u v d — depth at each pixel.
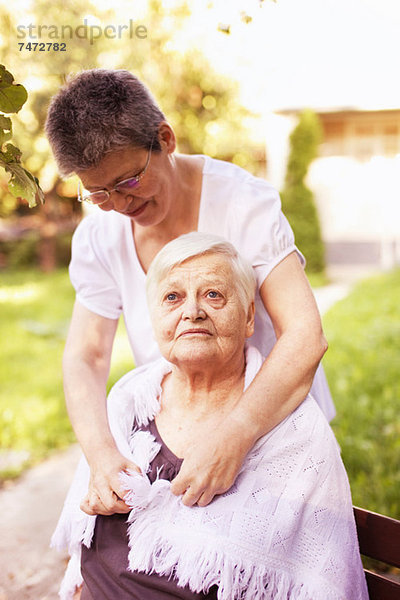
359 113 12.88
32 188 1.20
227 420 1.23
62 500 3.49
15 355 6.51
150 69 8.09
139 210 1.45
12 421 4.58
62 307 9.05
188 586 1.16
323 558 1.22
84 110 1.28
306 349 1.33
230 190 1.56
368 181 12.99
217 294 1.27
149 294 1.33
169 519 1.20
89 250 1.69
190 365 1.28
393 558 1.35
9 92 1.12
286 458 1.25
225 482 1.19
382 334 6.18
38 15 5.04
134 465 1.28
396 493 2.88
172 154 1.53
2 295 10.45
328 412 1.82
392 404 4.19
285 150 12.63
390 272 10.96
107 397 1.54
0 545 3.03
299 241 11.31
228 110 11.45
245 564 1.16
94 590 1.26
